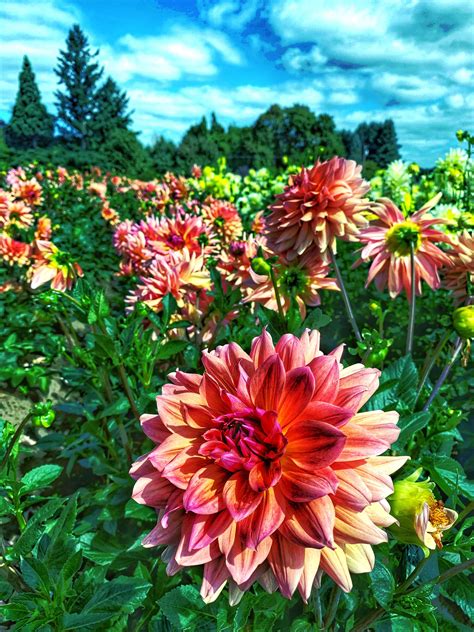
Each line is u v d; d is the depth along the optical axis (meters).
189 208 5.94
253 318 2.53
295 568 0.86
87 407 2.37
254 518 0.89
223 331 2.26
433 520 1.06
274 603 1.31
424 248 2.04
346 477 0.89
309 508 0.87
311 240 1.94
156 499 0.97
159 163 29.52
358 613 1.56
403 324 4.62
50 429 3.17
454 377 3.20
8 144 45.91
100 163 27.06
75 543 1.16
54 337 3.16
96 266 5.68
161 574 1.57
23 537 1.12
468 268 2.05
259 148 28.75
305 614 1.37
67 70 45.25
